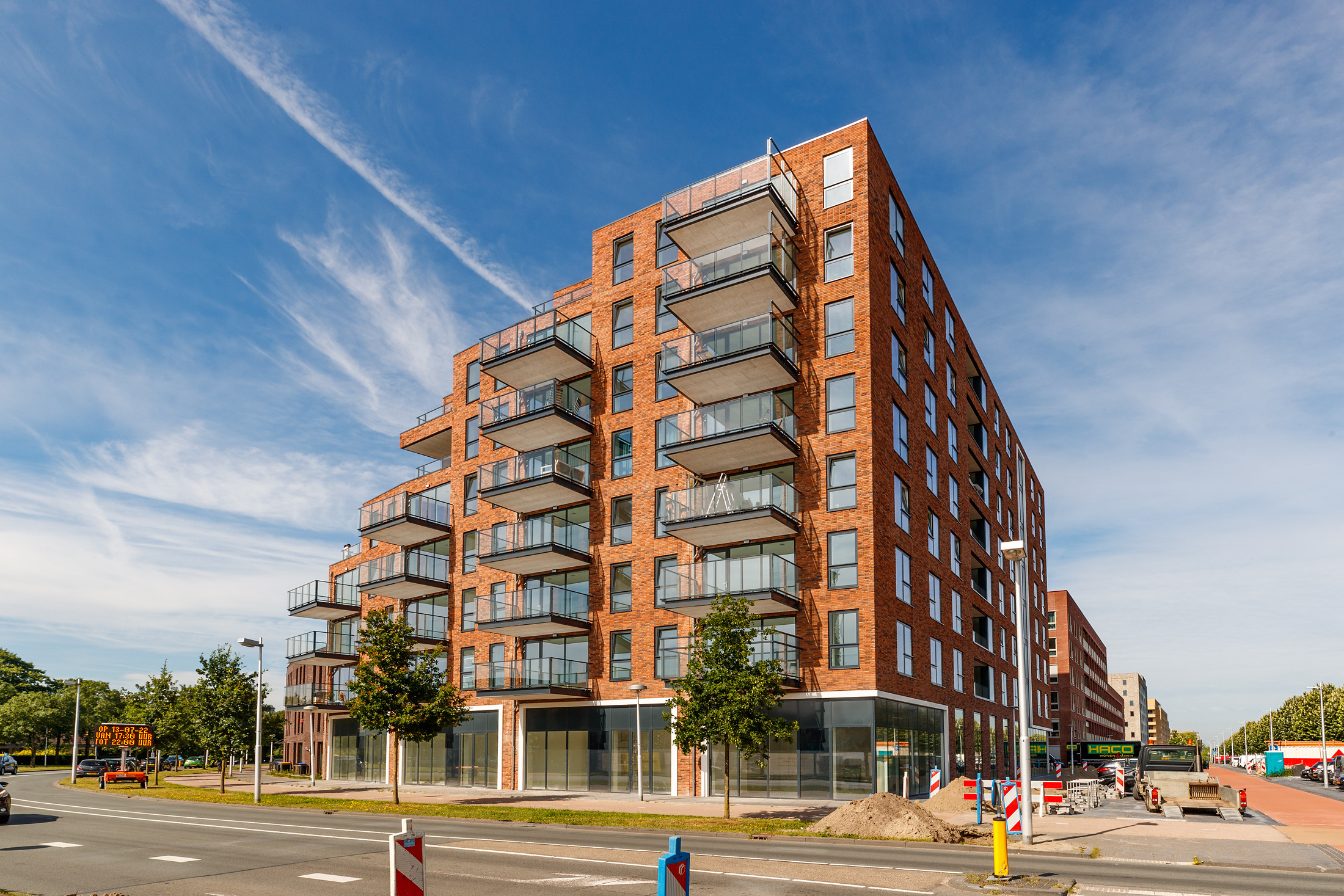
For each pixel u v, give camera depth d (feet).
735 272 100.27
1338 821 81.10
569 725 110.63
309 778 164.55
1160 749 106.22
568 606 112.78
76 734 181.78
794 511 96.58
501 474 124.47
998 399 170.09
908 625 101.40
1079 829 70.13
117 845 58.65
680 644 101.91
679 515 100.78
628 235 116.88
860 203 100.01
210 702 123.44
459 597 130.82
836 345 98.53
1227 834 67.05
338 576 175.73
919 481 110.32
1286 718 354.33
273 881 43.75
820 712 91.61
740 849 55.77
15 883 43.73
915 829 62.18
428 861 49.70
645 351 112.06
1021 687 61.00
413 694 96.43
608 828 69.36
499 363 117.60
